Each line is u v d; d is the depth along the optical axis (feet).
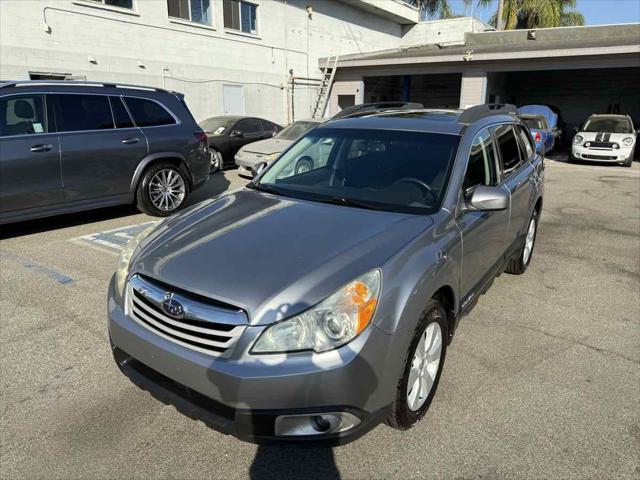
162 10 51.70
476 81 59.21
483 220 11.00
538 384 10.19
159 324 7.75
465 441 8.45
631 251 19.83
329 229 8.84
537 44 61.52
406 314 7.55
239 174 36.27
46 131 19.88
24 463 7.91
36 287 14.83
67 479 7.61
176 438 8.52
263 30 64.90
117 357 8.48
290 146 13.17
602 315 13.71
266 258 7.89
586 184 37.04
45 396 9.61
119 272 9.01
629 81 72.79
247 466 7.90
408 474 7.73
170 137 23.70
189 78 55.88
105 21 46.62
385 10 86.99
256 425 6.87
